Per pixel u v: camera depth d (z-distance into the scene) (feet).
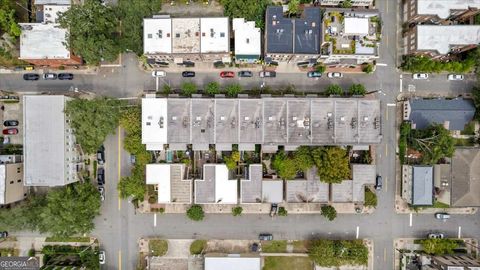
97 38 262.47
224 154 291.79
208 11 290.97
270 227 295.07
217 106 274.16
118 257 293.02
